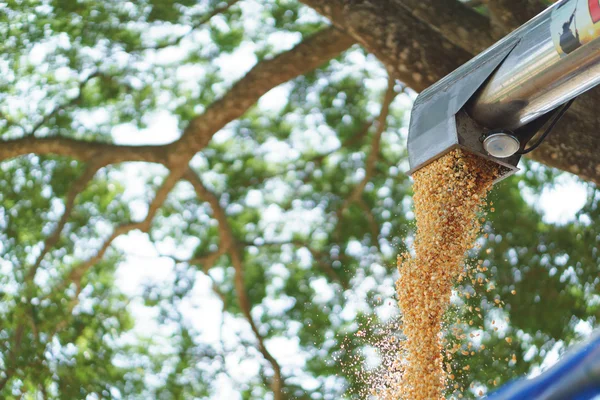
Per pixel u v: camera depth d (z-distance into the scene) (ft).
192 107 32.22
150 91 31.86
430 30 18.44
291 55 26.73
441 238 13.39
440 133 13.39
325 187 33.65
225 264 33.88
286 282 32.96
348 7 18.65
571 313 28.43
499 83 12.74
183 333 32.35
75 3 29.68
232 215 33.78
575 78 12.10
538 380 6.40
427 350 13.30
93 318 31.58
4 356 30.17
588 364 6.13
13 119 31.35
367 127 33.32
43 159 31.91
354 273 32.09
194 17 30.30
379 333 17.78
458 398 21.48
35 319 30.48
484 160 13.51
